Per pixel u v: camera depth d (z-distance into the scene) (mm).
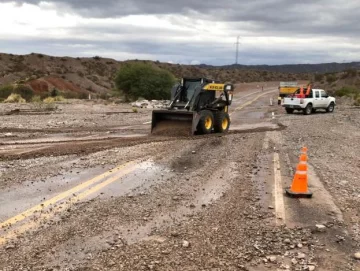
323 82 100188
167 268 4930
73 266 4887
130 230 6102
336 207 7539
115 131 19031
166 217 6723
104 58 118812
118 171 9945
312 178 9688
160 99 49094
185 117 17375
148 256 5234
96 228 6125
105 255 5223
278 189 8609
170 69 128000
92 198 7648
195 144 14570
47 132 18141
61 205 7148
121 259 5121
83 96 49469
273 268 5074
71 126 20797
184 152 12836
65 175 9406
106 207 7121
